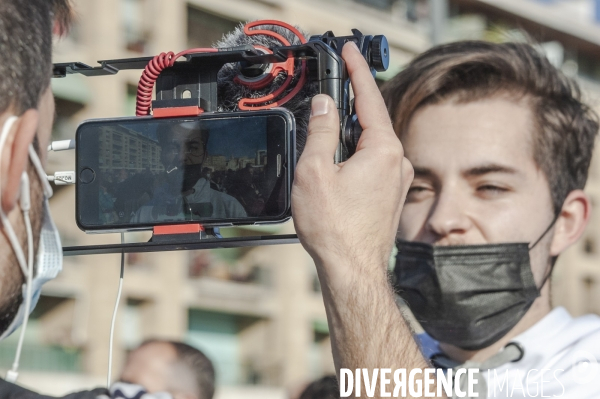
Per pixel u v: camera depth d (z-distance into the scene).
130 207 1.58
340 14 23.30
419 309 2.35
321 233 1.44
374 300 1.44
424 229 2.37
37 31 1.31
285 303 23.23
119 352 19.91
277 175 1.55
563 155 2.39
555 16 28.50
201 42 21.19
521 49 2.43
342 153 1.53
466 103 2.36
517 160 2.32
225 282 22.48
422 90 2.38
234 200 1.55
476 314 2.29
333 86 1.53
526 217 2.33
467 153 2.32
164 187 1.58
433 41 17.22
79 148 1.61
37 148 1.33
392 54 24.58
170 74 1.61
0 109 1.25
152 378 3.02
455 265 2.30
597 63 30.17
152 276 20.83
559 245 2.45
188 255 21.80
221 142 1.57
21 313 1.32
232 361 22.70
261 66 1.65
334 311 1.46
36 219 1.33
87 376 19.42
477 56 2.37
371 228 1.45
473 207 2.32
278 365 22.88
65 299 19.42
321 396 3.59
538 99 2.37
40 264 1.35
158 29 20.00
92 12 18.66
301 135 1.65
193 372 3.09
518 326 2.32
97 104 18.05
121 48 19.20
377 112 1.50
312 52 1.56
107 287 19.95
